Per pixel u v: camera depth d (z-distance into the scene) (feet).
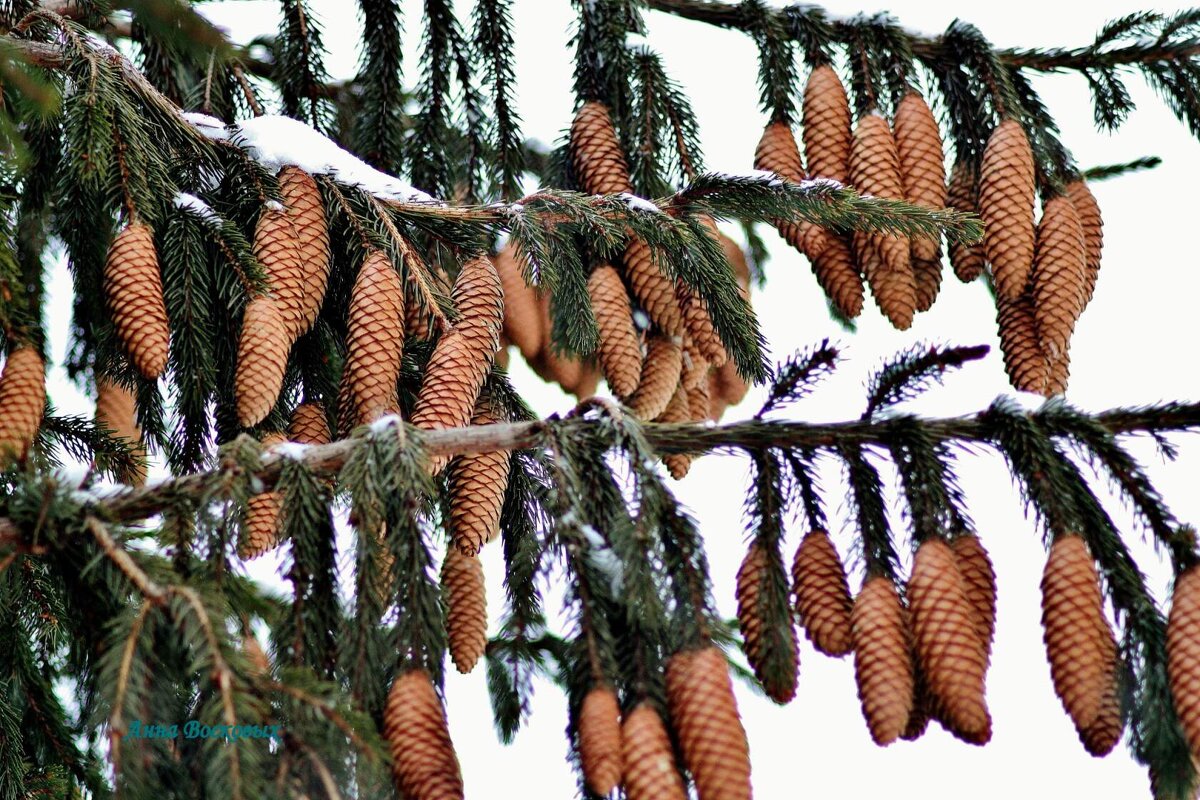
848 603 21.30
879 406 22.40
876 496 21.68
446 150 33.65
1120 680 20.40
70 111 24.20
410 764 20.24
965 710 19.80
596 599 20.84
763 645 21.07
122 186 24.26
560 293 27.02
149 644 19.67
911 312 28.02
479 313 24.95
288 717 19.62
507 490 25.76
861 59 31.27
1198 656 19.62
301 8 31.58
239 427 25.94
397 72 33.22
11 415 22.97
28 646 26.35
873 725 20.06
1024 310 28.09
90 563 20.12
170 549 21.29
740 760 19.70
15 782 25.14
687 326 27.89
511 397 26.50
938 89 32.42
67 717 26.94
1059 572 20.43
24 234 27.86
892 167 29.63
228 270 24.50
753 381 27.66
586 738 19.89
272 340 23.82
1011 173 28.58
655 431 22.21
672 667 20.26
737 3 33.09
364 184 26.35
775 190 27.07
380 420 21.99
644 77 31.55
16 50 21.85
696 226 27.37
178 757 20.25
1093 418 21.59
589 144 30.81
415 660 21.02
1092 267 30.32
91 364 29.30
